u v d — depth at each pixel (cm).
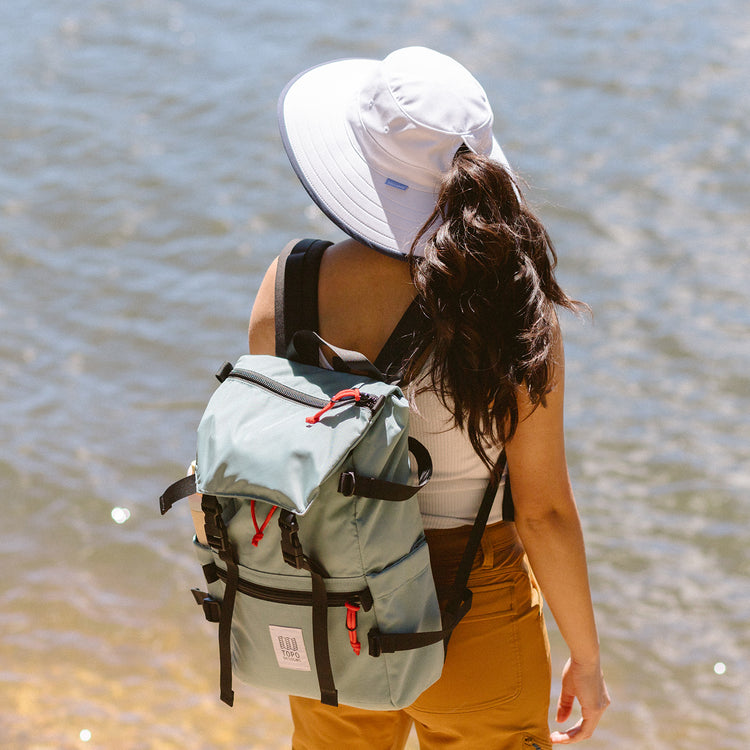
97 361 807
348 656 248
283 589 246
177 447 713
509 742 281
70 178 1087
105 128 1200
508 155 1124
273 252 962
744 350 799
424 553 249
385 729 294
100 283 909
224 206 1038
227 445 242
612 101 1254
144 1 1596
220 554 250
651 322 838
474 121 245
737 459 690
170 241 979
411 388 250
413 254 240
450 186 235
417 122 240
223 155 1144
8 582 582
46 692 506
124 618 561
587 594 274
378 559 238
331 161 254
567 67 1347
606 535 629
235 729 491
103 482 671
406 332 247
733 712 509
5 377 780
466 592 264
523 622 277
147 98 1280
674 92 1265
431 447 260
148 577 593
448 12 1536
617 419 731
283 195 1062
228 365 266
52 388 770
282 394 248
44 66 1368
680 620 567
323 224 1009
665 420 729
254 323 269
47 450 698
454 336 238
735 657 542
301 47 1428
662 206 1016
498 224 234
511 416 247
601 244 952
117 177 1090
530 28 1475
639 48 1397
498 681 274
